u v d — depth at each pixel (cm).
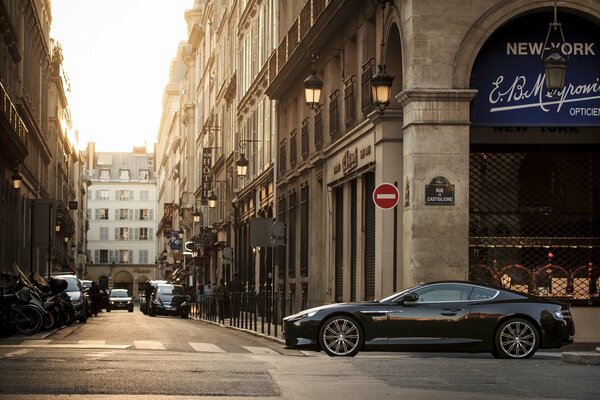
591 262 2353
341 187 3158
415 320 1809
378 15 2644
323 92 3394
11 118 4241
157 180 18400
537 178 2366
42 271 6444
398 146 2492
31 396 1020
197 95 10112
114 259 18388
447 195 2228
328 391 1132
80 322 4147
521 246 2345
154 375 1260
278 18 4422
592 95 2316
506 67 2311
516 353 1795
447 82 2242
